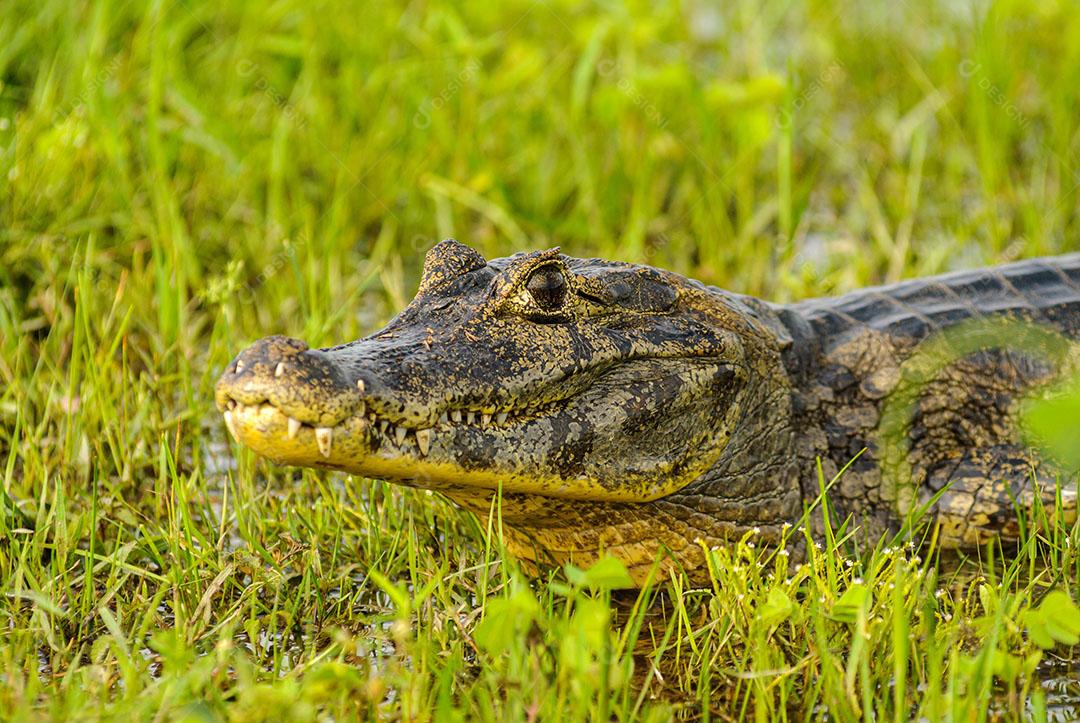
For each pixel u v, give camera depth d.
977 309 9.87
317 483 9.25
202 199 13.88
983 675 6.16
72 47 14.56
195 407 9.99
